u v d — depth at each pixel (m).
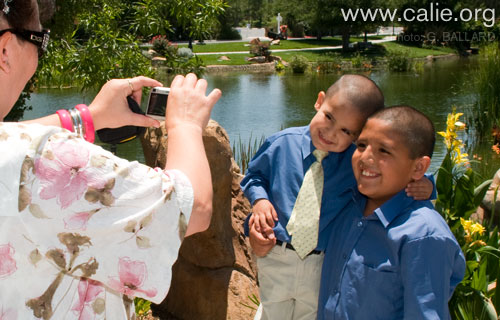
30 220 0.91
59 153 0.92
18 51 1.03
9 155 0.90
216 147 3.29
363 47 42.56
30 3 1.02
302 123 13.53
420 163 1.71
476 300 2.55
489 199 4.92
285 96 19.12
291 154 2.11
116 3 6.03
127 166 0.97
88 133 1.33
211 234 3.34
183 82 1.23
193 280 3.44
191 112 1.17
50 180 0.91
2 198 0.89
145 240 0.98
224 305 3.28
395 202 1.74
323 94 2.06
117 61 5.68
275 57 35.50
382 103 1.93
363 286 1.75
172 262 1.01
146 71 5.84
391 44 44.16
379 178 1.72
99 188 0.94
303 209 2.02
